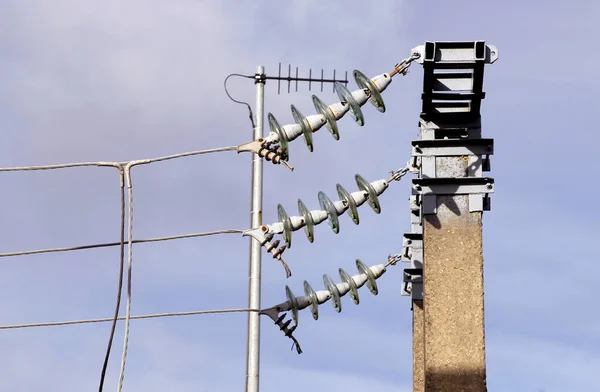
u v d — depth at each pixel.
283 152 27.16
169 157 27.22
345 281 29.64
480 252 24.92
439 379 24.52
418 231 29.22
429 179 25.08
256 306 33.06
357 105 26.22
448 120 25.55
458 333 24.69
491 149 25.20
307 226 28.03
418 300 29.02
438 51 24.66
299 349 29.39
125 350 24.89
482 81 24.73
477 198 25.08
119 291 25.59
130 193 26.78
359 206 27.98
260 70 35.78
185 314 29.03
